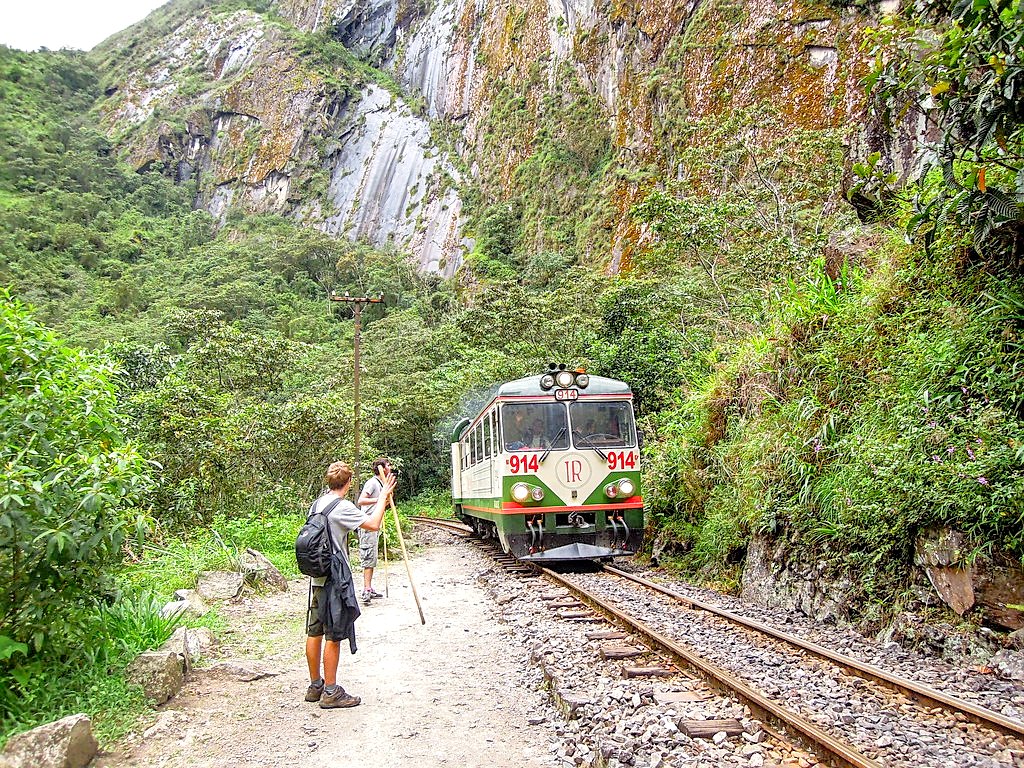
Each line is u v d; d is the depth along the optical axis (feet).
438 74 340.59
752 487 29.19
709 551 32.22
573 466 34.91
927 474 20.13
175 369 59.26
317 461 58.59
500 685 18.06
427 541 57.16
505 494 34.58
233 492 48.39
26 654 15.62
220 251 272.51
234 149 380.58
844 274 31.71
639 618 23.88
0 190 300.20
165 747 14.26
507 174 261.24
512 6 293.23
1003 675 16.71
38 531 14.94
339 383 102.06
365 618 26.18
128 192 351.87
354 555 45.24
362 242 298.35
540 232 217.15
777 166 62.44
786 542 26.32
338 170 357.00
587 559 37.52
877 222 31.60
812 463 26.35
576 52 236.43
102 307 207.41
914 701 15.35
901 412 22.94
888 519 21.40
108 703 15.64
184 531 41.01
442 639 22.84
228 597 28.14
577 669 18.11
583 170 215.72
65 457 16.38
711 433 36.37
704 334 56.34
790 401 29.84
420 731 15.06
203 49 463.42
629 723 14.33
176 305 188.34
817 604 23.89
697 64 157.99
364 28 417.49
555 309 91.76
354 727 15.35
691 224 57.16
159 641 19.44
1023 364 20.75
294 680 18.70
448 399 100.99
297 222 339.36
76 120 417.28
